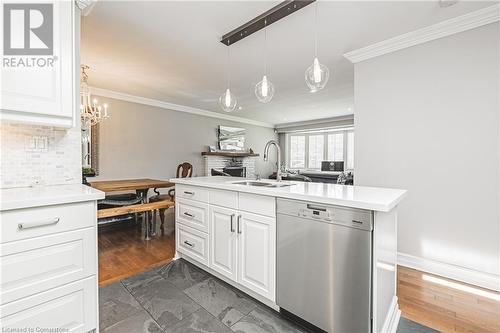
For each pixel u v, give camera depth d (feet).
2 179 4.91
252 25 7.20
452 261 7.19
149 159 17.58
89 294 4.26
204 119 21.48
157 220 13.97
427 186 7.63
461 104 7.00
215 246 6.70
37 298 3.71
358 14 6.81
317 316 4.56
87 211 4.24
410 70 7.92
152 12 6.77
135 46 8.89
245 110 20.81
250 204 5.74
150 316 5.20
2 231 3.39
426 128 7.62
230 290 6.28
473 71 6.81
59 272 3.92
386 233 4.57
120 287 6.40
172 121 19.03
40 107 4.37
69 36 4.73
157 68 11.13
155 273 7.22
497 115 6.48
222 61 10.28
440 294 6.23
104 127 15.26
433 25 7.23
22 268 3.57
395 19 7.02
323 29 7.63
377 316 4.06
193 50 9.22
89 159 14.55
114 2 6.31
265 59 10.08
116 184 11.91
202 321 5.06
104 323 4.94
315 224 4.55
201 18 7.07
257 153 26.89
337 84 13.53
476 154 6.80
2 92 3.98
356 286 4.06
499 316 5.30
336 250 4.28
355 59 9.27
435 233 7.49
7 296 3.45
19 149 5.10
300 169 28.12
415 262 7.84
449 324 5.02
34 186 5.25
